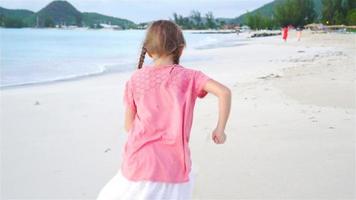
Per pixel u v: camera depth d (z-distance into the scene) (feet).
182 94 5.67
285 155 10.96
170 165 5.48
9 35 181.68
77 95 22.07
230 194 8.80
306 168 10.05
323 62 35.94
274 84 22.75
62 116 16.72
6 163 11.09
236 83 24.12
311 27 209.97
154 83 5.79
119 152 11.85
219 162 10.57
